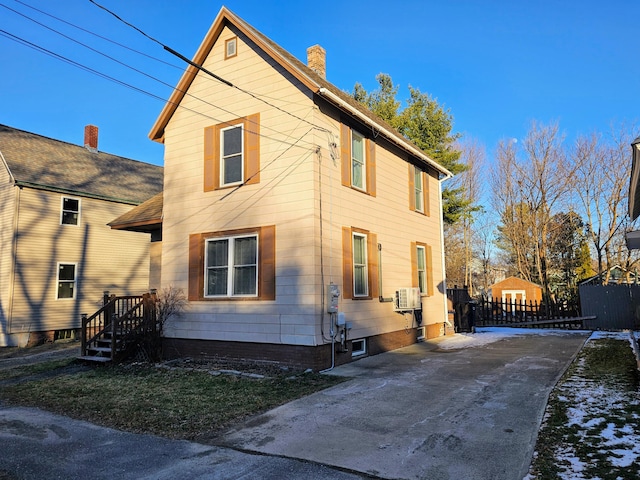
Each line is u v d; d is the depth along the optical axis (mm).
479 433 5359
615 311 17719
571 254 34312
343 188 10836
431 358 10758
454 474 4305
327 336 9656
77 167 21578
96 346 11602
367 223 11773
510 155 31953
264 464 4695
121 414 6621
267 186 10328
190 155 11672
